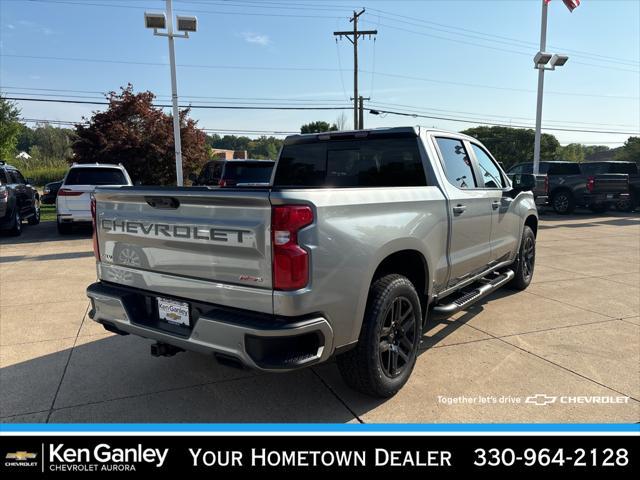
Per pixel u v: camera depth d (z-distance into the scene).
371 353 3.07
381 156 4.22
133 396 3.44
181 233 2.86
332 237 2.69
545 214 17.97
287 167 4.86
